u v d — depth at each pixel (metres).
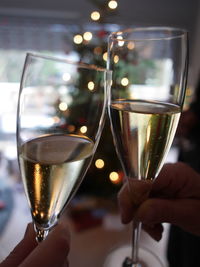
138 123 0.21
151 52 0.23
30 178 0.18
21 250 0.20
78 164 0.19
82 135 0.21
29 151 0.19
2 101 1.07
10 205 0.56
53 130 0.22
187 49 0.22
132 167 0.22
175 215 0.27
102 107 0.20
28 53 0.20
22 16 1.39
